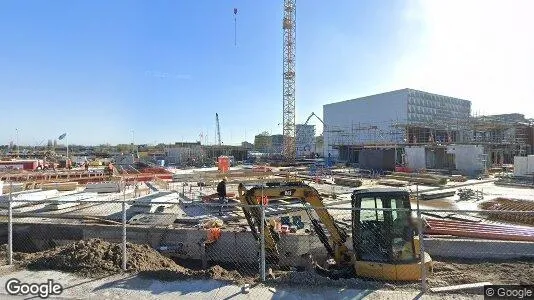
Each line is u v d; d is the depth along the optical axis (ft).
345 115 234.99
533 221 47.73
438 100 217.97
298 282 25.29
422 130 166.09
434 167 130.62
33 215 50.19
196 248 42.80
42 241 46.01
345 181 93.76
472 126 156.97
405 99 199.52
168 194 61.67
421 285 24.61
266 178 99.30
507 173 116.98
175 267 30.96
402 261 26.81
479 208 60.49
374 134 208.33
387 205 27.78
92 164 171.01
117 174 107.04
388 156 135.23
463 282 27.32
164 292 23.89
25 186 78.54
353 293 23.62
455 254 36.88
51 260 28.40
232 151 287.89
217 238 42.32
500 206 61.87
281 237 40.75
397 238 27.27
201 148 288.10
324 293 23.66
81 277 26.22
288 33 255.29
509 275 30.14
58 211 55.26
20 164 146.51
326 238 35.09
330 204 64.28
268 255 33.99
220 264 41.91
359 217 28.43
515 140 158.10
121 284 25.04
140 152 316.19
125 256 27.68
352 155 181.37
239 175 102.63
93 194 67.46
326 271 31.42
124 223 28.02
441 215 52.34
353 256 29.89
